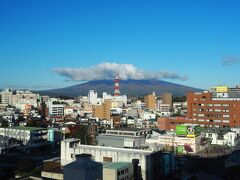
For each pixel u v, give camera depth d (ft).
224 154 426.10
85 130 574.97
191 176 307.99
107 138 459.73
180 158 399.24
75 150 327.67
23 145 472.03
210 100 623.77
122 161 303.27
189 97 645.10
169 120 625.00
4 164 367.04
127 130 502.79
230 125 603.67
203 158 403.54
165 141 455.63
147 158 292.61
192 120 630.33
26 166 323.37
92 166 192.44
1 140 459.73
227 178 297.94
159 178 306.55
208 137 497.87
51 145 496.23
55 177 287.69
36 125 650.43
